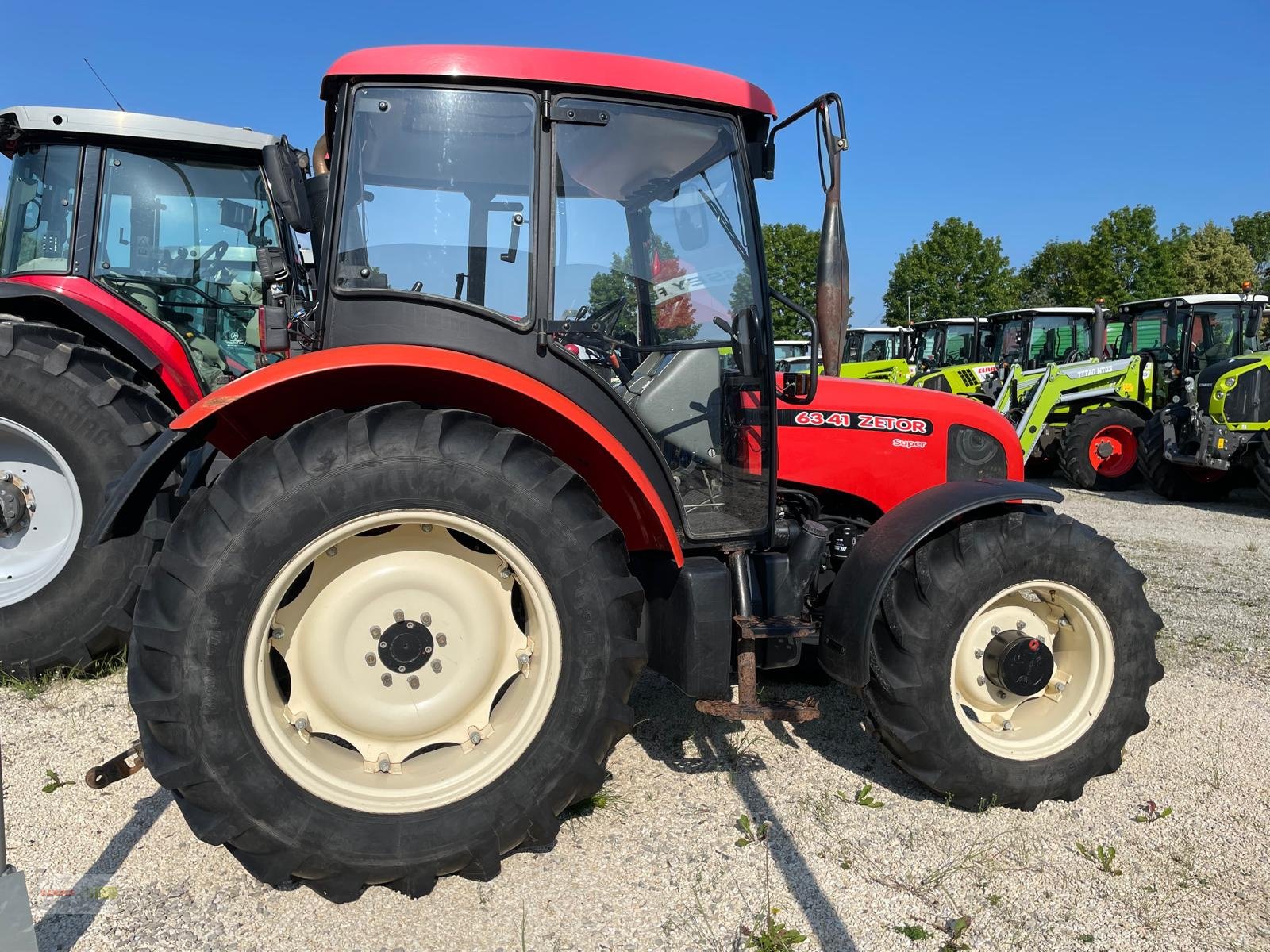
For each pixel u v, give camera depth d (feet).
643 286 8.57
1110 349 41.75
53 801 8.39
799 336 53.26
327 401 7.64
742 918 6.93
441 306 7.73
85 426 11.37
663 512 7.87
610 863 7.63
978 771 8.48
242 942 6.57
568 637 7.30
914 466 11.08
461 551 7.54
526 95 7.91
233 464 6.85
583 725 7.32
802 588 9.27
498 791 7.16
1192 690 11.93
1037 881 7.50
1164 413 29.48
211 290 16.21
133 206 15.39
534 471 7.27
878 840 8.07
